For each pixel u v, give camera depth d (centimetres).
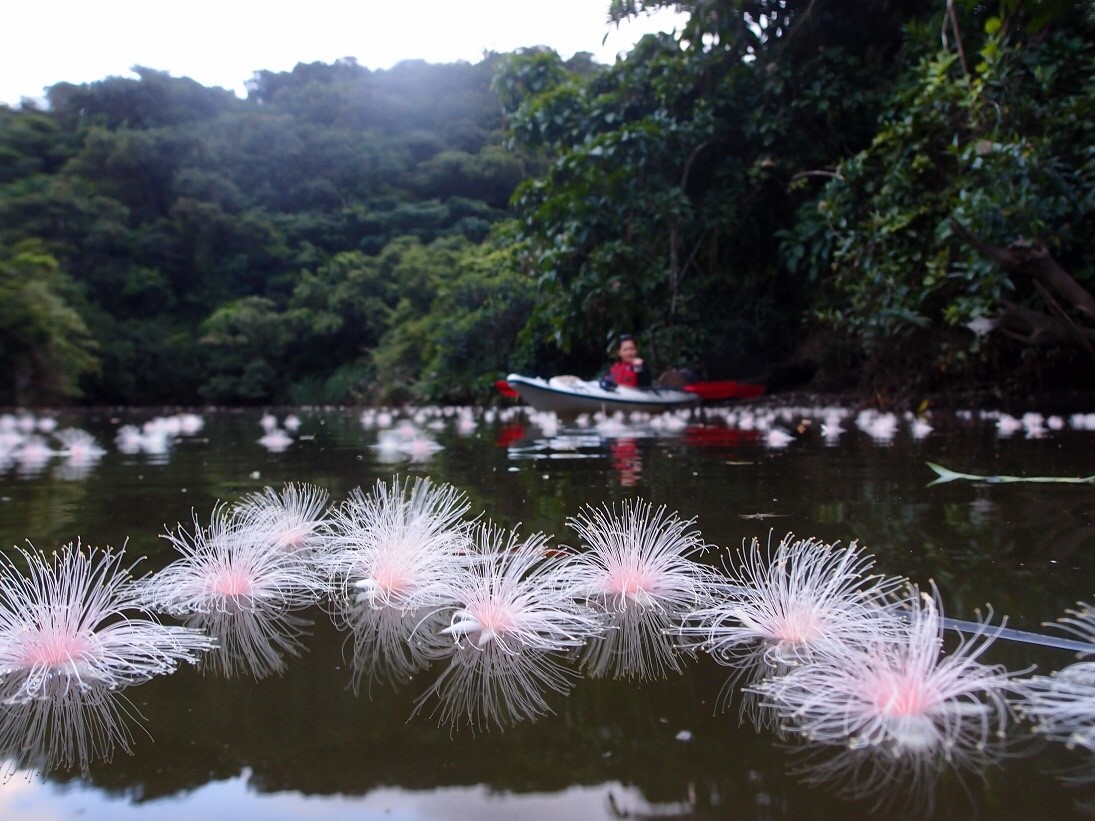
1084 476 246
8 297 1435
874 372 716
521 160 2798
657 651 93
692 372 837
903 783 59
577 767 62
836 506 194
